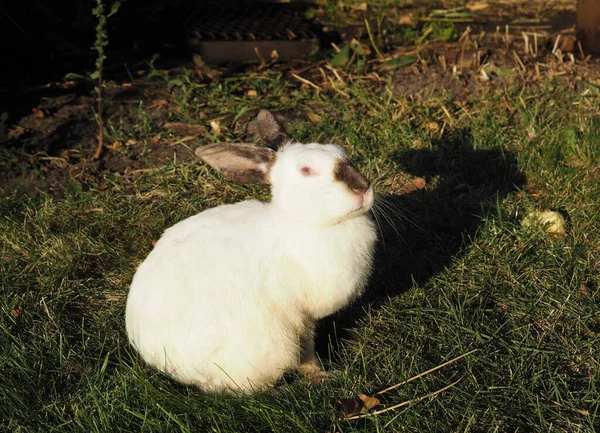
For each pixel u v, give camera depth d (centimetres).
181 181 147
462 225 133
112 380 101
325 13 240
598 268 121
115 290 122
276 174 100
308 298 101
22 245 130
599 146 147
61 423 95
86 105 181
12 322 113
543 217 128
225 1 242
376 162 147
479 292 116
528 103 169
